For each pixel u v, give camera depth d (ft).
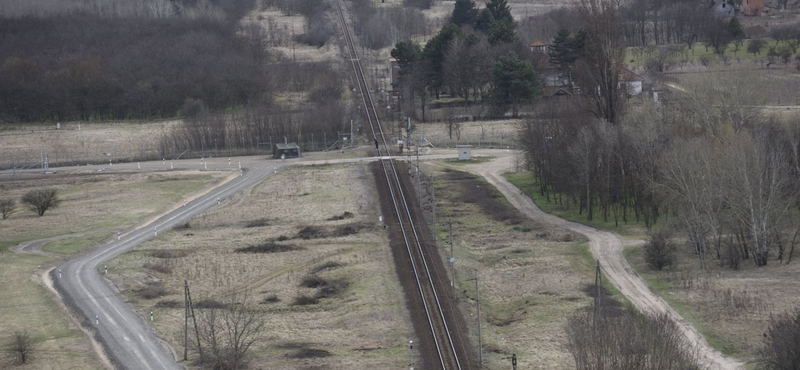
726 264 474.08
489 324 410.72
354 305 442.09
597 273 375.86
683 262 485.15
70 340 402.31
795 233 486.79
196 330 380.58
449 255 517.96
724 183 485.97
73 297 464.65
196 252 554.46
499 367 355.56
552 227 578.25
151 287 482.28
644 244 508.12
